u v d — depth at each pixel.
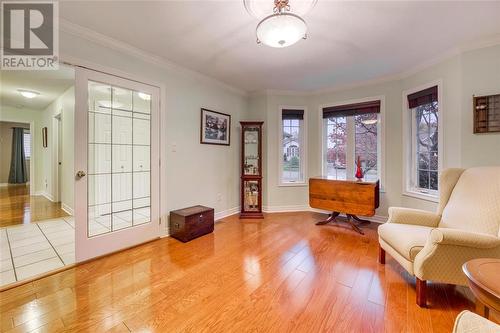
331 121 3.95
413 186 3.14
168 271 1.99
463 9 1.81
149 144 2.71
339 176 3.88
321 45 2.39
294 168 4.19
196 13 1.87
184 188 3.11
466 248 1.46
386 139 3.35
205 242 2.66
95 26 2.06
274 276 1.92
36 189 5.38
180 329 1.33
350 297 1.63
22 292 1.68
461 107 2.39
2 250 2.39
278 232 3.01
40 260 2.18
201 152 3.36
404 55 2.62
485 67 2.27
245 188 3.91
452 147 2.49
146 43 2.37
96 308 1.51
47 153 4.99
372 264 2.13
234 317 1.43
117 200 2.46
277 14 1.50
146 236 2.66
